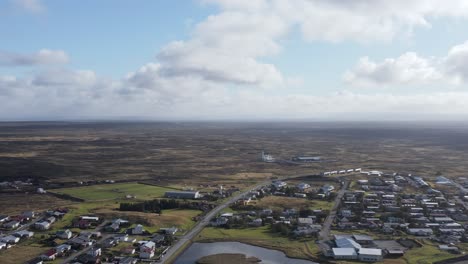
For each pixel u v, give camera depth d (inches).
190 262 4156.0
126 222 5359.3
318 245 4680.1
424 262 4141.2
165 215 5753.0
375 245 4650.6
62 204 6628.9
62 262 4045.3
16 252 4288.9
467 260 4205.2
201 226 5408.5
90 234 4817.9
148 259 4185.5
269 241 4813.0
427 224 5462.6
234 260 4200.3
